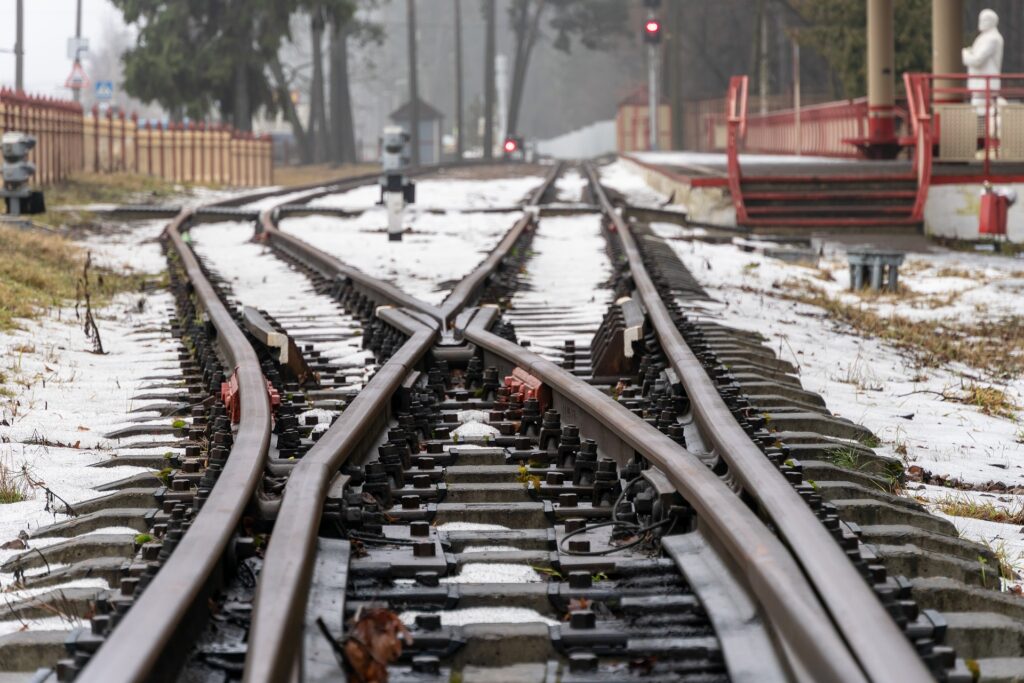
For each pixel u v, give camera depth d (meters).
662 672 12.81
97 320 45.41
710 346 34.12
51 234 75.75
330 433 19.77
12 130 103.25
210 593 13.89
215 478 18.44
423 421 24.38
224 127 166.75
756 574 13.09
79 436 25.89
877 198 87.75
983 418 32.66
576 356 34.50
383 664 12.34
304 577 13.34
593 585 15.31
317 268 58.34
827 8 165.50
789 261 73.44
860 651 11.11
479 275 45.53
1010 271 69.12
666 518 17.23
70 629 14.38
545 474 21.30
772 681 11.84
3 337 37.28
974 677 12.64
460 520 18.83
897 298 59.09
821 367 37.50
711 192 89.69
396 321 34.91
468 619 14.65
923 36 152.50
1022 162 91.38
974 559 17.78
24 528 19.17
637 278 43.22
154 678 11.20
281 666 11.12
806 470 21.30
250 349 29.30
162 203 116.69
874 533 17.61
